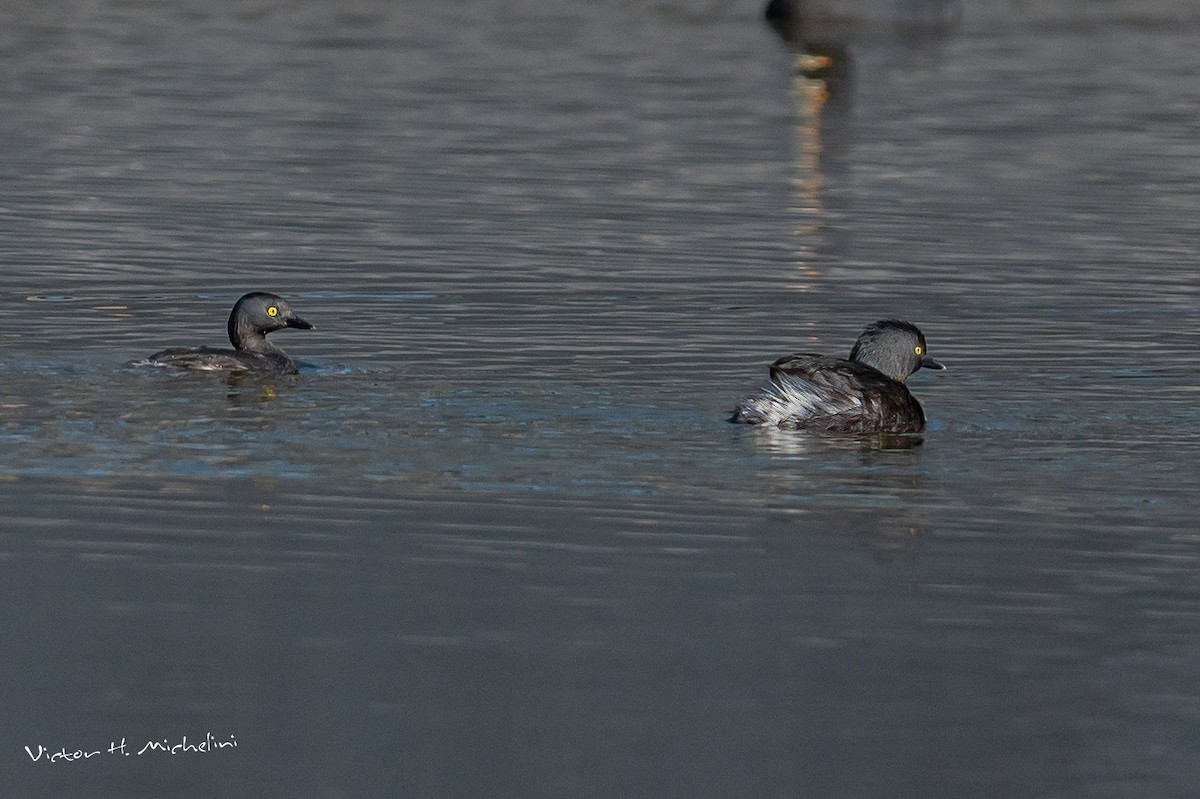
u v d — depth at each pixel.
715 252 25.91
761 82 46.25
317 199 29.86
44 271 23.69
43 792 9.16
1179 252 26.28
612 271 24.31
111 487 13.81
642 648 10.91
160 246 25.66
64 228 26.89
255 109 40.19
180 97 41.69
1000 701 10.28
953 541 13.03
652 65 49.03
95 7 60.09
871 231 27.89
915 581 12.19
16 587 11.70
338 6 62.03
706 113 40.94
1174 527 13.44
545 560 12.46
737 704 10.16
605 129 38.31
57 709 9.96
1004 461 15.18
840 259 25.53
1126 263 25.38
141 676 10.39
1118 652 11.04
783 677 10.55
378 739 9.70
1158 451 15.56
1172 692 10.45
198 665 10.53
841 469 14.81
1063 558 12.73
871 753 9.65
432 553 12.53
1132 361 19.27
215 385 17.09
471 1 64.00
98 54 48.91
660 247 26.25
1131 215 29.45
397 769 9.38
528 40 54.09
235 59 48.62
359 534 12.91
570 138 37.09
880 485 14.39
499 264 24.69
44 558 12.25
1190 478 14.74
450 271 24.12
